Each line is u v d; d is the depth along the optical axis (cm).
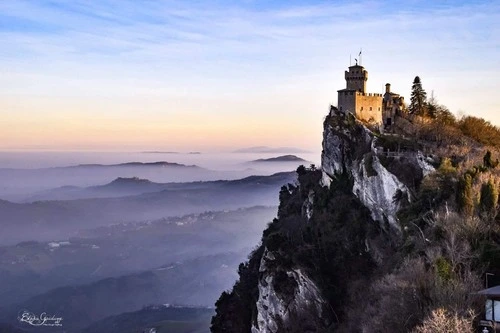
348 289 16562
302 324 16900
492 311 9588
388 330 10700
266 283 18462
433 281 10675
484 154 16888
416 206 15638
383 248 16488
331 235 18575
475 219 12400
